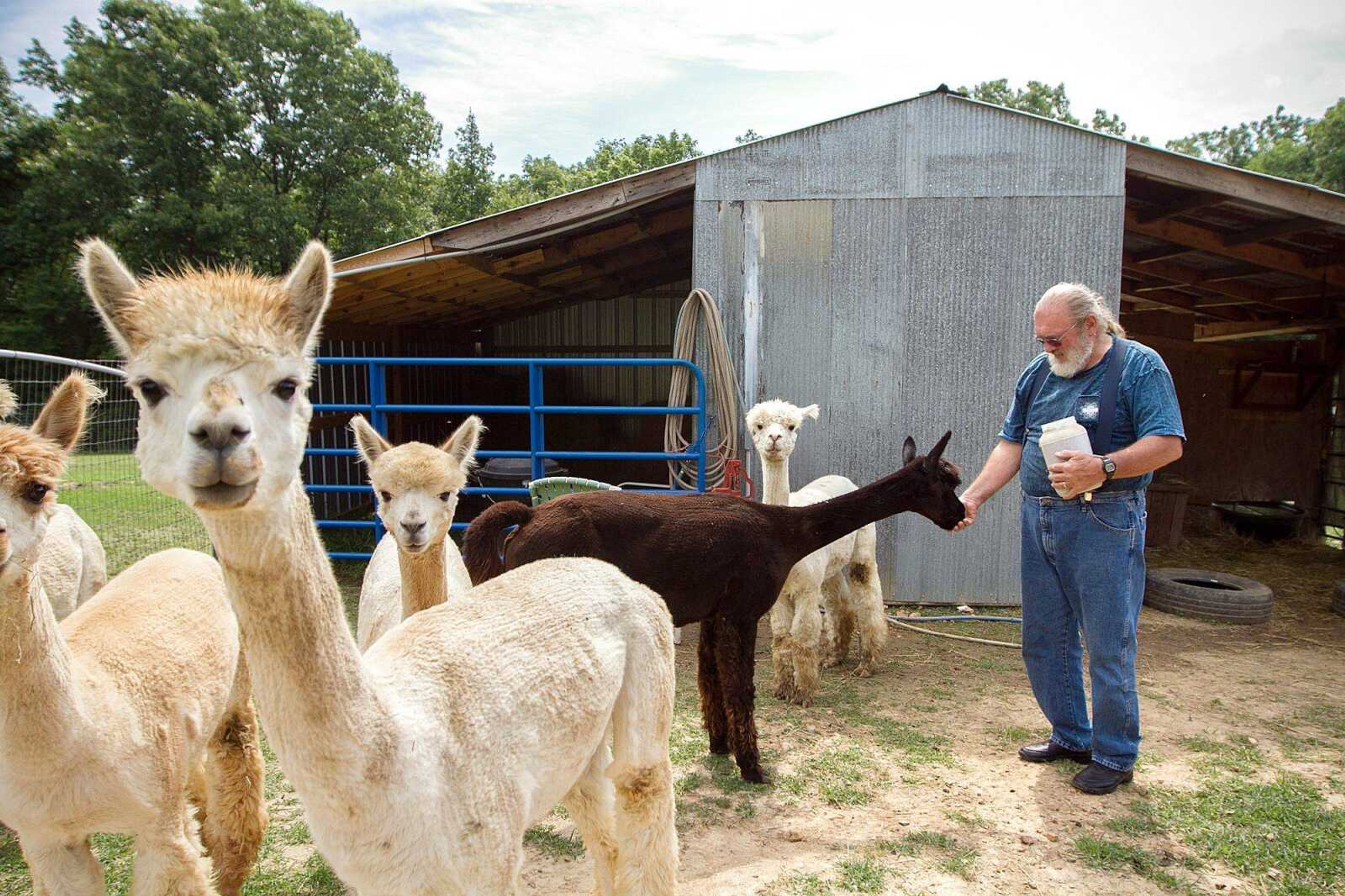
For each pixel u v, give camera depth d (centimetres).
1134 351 389
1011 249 734
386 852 184
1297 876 328
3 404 288
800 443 759
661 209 898
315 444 1073
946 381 747
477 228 748
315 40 2694
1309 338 1257
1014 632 691
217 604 313
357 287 912
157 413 149
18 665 218
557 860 341
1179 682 565
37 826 237
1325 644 658
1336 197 685
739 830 366
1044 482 416
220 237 2383
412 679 204
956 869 333
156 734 255
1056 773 422
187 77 2522
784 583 453
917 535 761
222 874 306
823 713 507
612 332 1777
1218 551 1041
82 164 2489
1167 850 347
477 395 1816
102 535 758
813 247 747
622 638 261
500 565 408
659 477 1772
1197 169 705
